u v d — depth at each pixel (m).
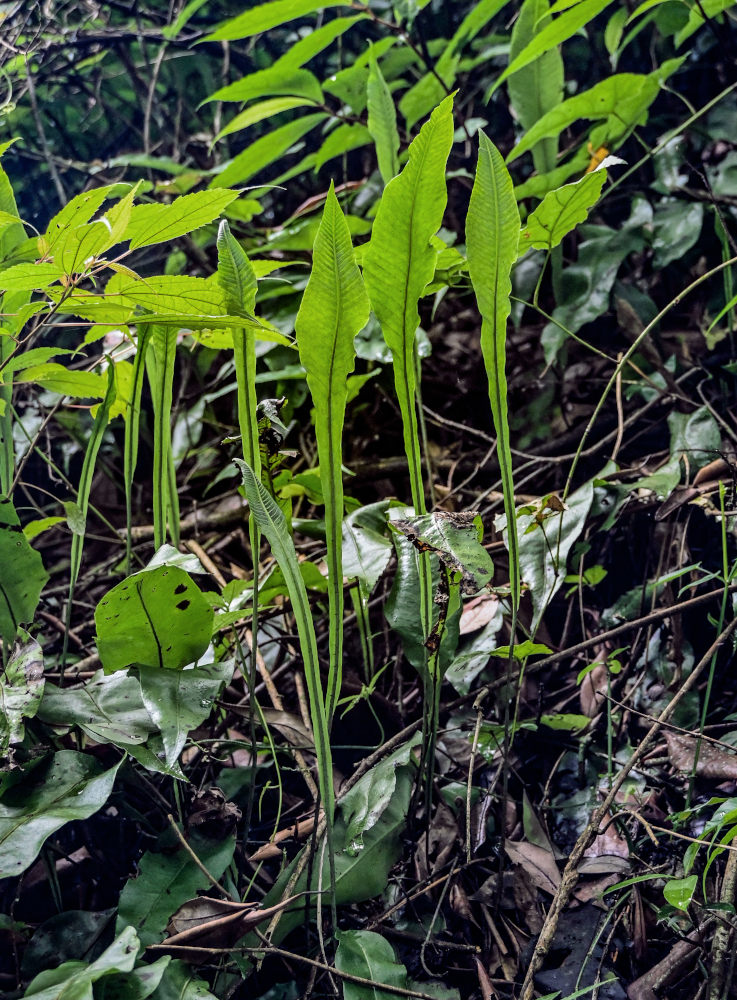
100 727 0.73
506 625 1.00
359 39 1.79
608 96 1.10
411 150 0.64
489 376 0.70
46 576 0.78
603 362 1.28
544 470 1.18
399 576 0.80
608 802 0.77
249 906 0.69
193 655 0.77
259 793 0.92
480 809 0.85
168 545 0.76
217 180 1.32
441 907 0.82
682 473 1.05
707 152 1.30
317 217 1.36
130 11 1.81
